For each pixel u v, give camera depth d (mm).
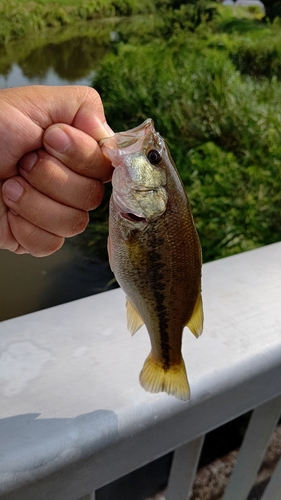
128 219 228
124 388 191
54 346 214
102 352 213
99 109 226
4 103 202
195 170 1056
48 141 206
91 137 217
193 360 206
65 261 904
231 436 578
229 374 202
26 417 174
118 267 235
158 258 224
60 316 238
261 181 1093
